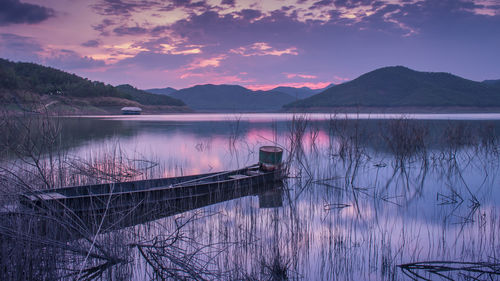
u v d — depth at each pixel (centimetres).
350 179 1260
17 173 885
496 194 1023
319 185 1163
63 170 1028
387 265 527
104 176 1138
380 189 1098
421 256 563
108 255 507
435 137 2528
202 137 2866
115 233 542
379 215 808
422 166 1525
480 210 853
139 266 511
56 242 490
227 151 1998
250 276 478
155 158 1709
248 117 8206
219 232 659
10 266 437
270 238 627
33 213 527
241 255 548
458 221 759
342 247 596
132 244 575
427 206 889
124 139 2644
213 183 977
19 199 594
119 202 772
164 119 6838
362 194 1029
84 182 1032
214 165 1530
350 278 484
